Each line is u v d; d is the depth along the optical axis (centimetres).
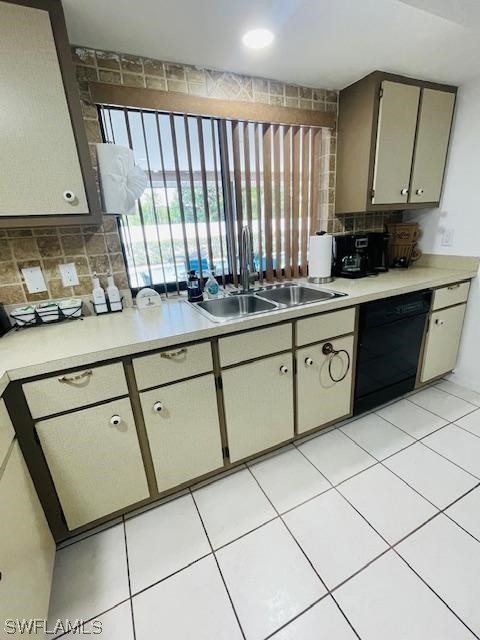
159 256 180
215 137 180
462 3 112
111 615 109
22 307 150
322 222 229
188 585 116
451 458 168
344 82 192
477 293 217
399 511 139
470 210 209
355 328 181
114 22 124
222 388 148
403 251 243
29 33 108
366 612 104
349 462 169
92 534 138
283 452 179
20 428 110
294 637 100
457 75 187
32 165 117
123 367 123
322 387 180
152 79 156
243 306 194
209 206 187
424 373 222
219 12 121
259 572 119
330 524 135
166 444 140
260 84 182
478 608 104
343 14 125
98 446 125
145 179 150
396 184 203
